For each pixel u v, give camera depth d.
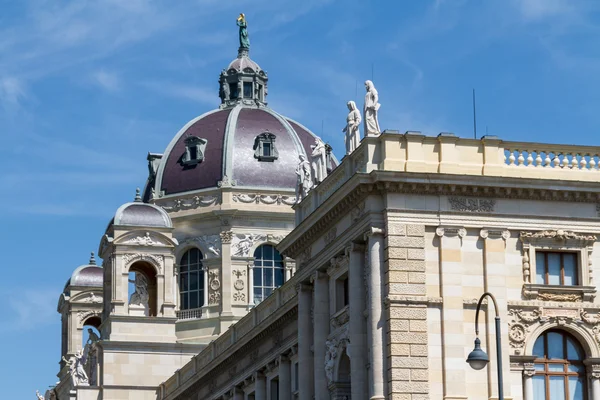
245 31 160.62
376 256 79.94
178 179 147.00
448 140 81.69
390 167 80.62
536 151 83.38
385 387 78.56
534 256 81.31
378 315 79.38
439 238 80.19
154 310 140.62
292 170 146.25
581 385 81.25
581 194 82.12
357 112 86.31
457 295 79.69
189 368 126.12
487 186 80.69
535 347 81.06
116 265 135.88
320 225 87.56
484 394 79.00
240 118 150.25
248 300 141.62
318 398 86.88
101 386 133.38
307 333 90.62
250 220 143.50
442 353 78.94
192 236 144.12
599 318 81.50
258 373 107.62
